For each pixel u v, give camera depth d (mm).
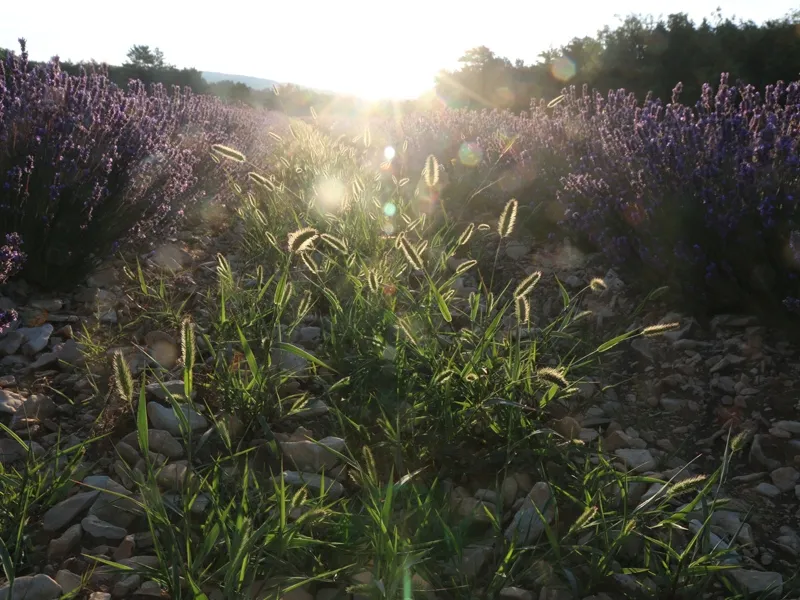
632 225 4336
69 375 2951
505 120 9125
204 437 2152
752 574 1969
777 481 2422
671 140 4109
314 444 2416
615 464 2512
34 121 4082
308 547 1919
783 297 3426
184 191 5328
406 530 2049
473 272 4750
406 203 5586
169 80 28547
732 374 3139
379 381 2795
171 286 4016
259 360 2982
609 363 3361
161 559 1685
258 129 11008
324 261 3822
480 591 1868
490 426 2500
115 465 2305
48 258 3732
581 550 1996
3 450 2354
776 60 19000
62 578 1814
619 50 21297
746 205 3553
